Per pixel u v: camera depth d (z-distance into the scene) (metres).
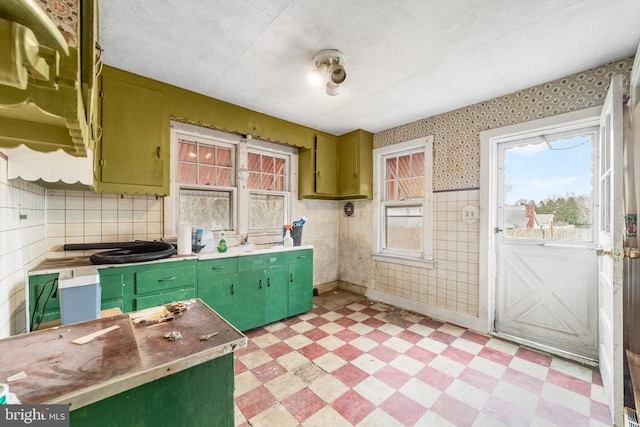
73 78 0.49
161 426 0.79
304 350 2.25
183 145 2.70
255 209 3.29
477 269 2.65
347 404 1.62
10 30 0.39
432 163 3.01
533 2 1.38
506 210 2.58
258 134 2.90
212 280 2.37
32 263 1.67
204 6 1.42
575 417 1.51
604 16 1.47
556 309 2.31
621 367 1.38
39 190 1.81
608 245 1.67
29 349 0.81
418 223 3.25
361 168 3.50
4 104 0.48
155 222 2.46
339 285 4.11
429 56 1.87
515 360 2.10
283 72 2.10
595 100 1.99
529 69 2.03
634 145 1.61
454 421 1.49
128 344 0.86
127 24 1.55
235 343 0.89
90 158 1.58
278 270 2.82
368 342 2.39
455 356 2.16
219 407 0.90
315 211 3.86
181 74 2.13
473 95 2.48
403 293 3.29
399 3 1.39
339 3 1.39
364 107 2.79
